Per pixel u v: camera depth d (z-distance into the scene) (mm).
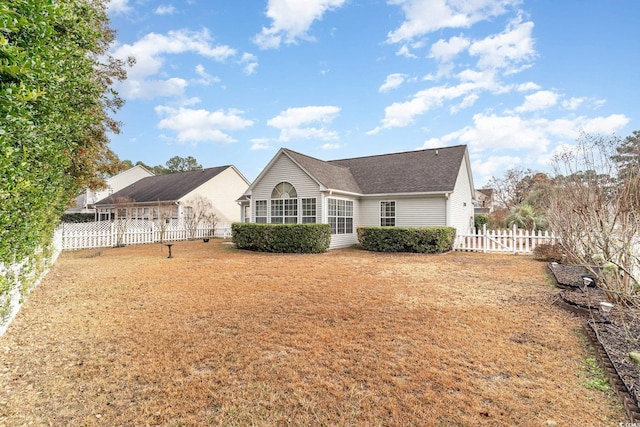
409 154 19859
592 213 7082
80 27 4875
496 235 14570
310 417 2799
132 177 38375
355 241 17594
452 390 3207
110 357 3928
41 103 3270
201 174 30094
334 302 6266
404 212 16688
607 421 2705
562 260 10445
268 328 4891
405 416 2805
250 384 3328
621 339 4152
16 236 3723
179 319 5293
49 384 3322
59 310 5758
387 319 5281
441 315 5469
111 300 6418
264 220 16812
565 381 3352
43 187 4625
